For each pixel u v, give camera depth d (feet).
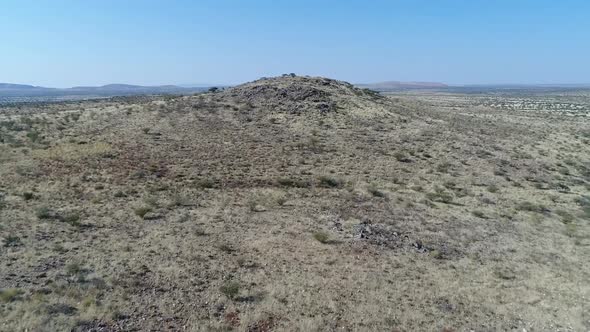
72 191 89.66
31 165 108.17
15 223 69.21
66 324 41.19
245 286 51.24
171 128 154.30
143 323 42.60
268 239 67.05
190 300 47.47
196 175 107.24
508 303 49.44
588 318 46.39
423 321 44.96
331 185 105.09
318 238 66.90
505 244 70.03
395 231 73.20
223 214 79.30
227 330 41.88
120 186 95.25
